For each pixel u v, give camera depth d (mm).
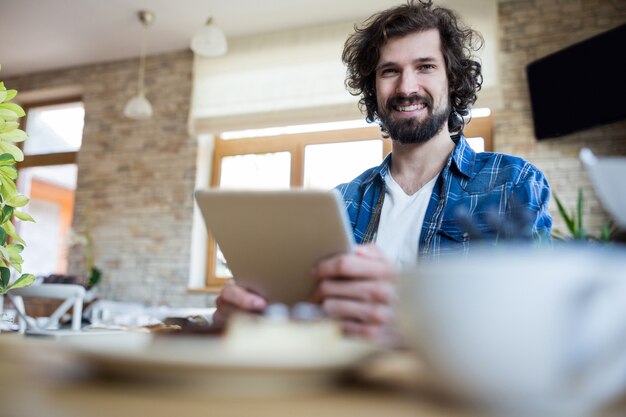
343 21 4551
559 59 3705
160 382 339
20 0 4391
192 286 4777
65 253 5367
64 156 5574
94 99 5410
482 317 250
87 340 430
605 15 3936
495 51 4043
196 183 4879
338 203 692
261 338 368
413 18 1748
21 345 612
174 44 5027
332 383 355
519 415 260
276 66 4699
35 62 5500
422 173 1688
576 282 238
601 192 419
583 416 255
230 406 283
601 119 3486
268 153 4797
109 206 5141
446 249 1419
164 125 5070
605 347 242
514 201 1341
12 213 910
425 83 1718
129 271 4945
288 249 750
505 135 4000
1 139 920
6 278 886
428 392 329
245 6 4379
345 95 4445
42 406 274
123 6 4441
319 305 683
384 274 662
